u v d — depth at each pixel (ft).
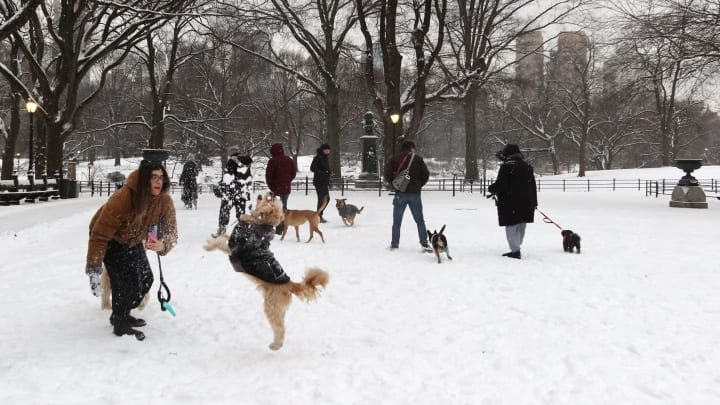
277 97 176.45
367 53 88.79
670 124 166.71
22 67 122.93
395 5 86.17
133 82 163.94
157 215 15.69
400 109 89.86
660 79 66.18
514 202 27.76
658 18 63.46
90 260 14.44
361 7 86.53
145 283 15.89
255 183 113.60
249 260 14.26
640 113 167.12
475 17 109.40
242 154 34.45
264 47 118.21
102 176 176.04
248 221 14.53
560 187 124.77
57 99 79.25
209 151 165.27
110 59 120.57
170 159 178.19
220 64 151.53
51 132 79.00
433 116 169.07
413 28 93.25
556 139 202.18
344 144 213.87
